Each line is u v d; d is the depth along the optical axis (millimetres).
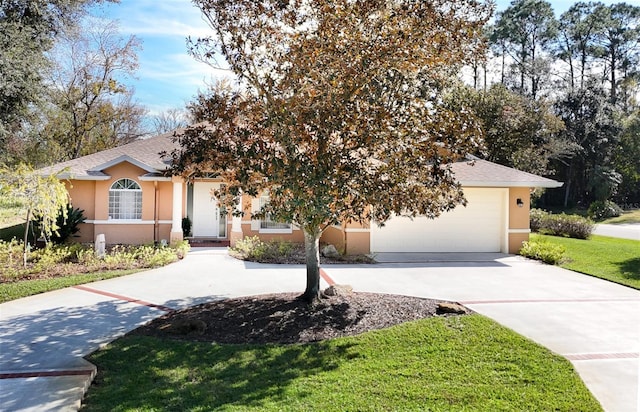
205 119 8789
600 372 6164
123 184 17594
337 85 7395
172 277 12109
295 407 5102
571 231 23500
